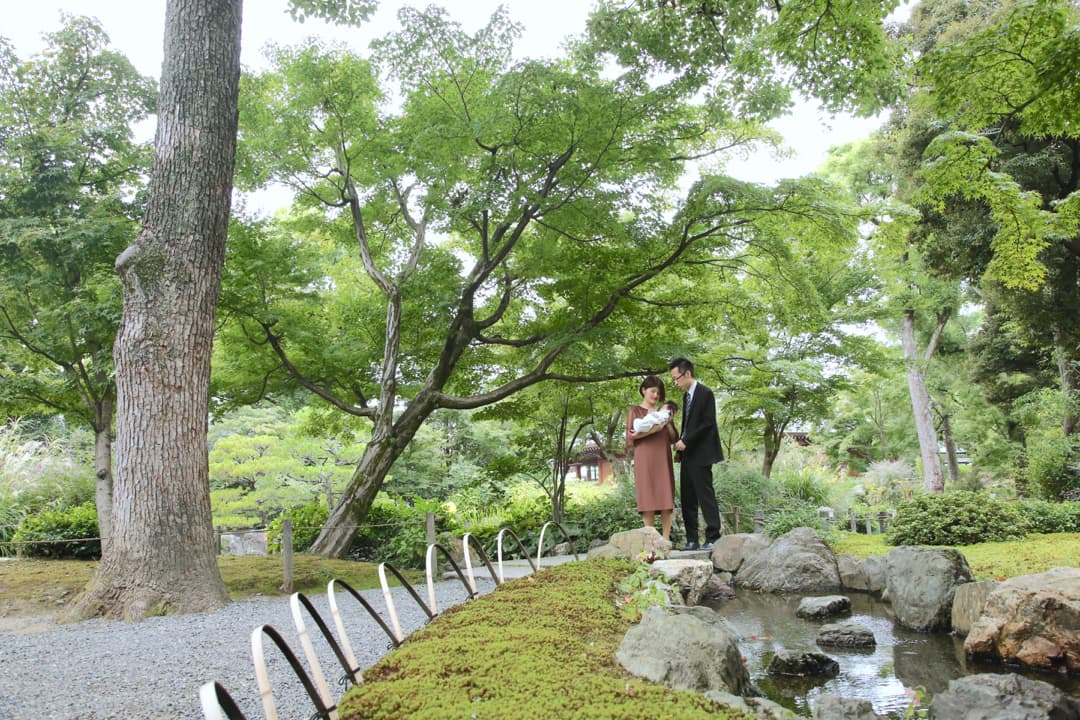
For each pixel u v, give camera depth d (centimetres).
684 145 1210
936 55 704
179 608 633
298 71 1098
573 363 1191
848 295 1814
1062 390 1922
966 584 611
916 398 2356
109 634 547
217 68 718
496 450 2430
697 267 1174
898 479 2619
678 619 356
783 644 580
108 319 1075
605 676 300
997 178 767
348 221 1329
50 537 1054
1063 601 499
